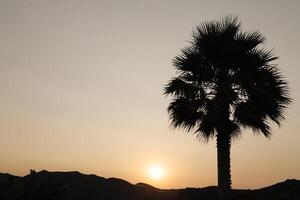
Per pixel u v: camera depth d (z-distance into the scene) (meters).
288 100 17.80
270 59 18.03
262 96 17.25
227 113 17.47
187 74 18.34
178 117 18.06
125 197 62.44
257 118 17.44
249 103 17.59
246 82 17.52
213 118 17.14
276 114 17.62
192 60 18.05
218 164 17.00
